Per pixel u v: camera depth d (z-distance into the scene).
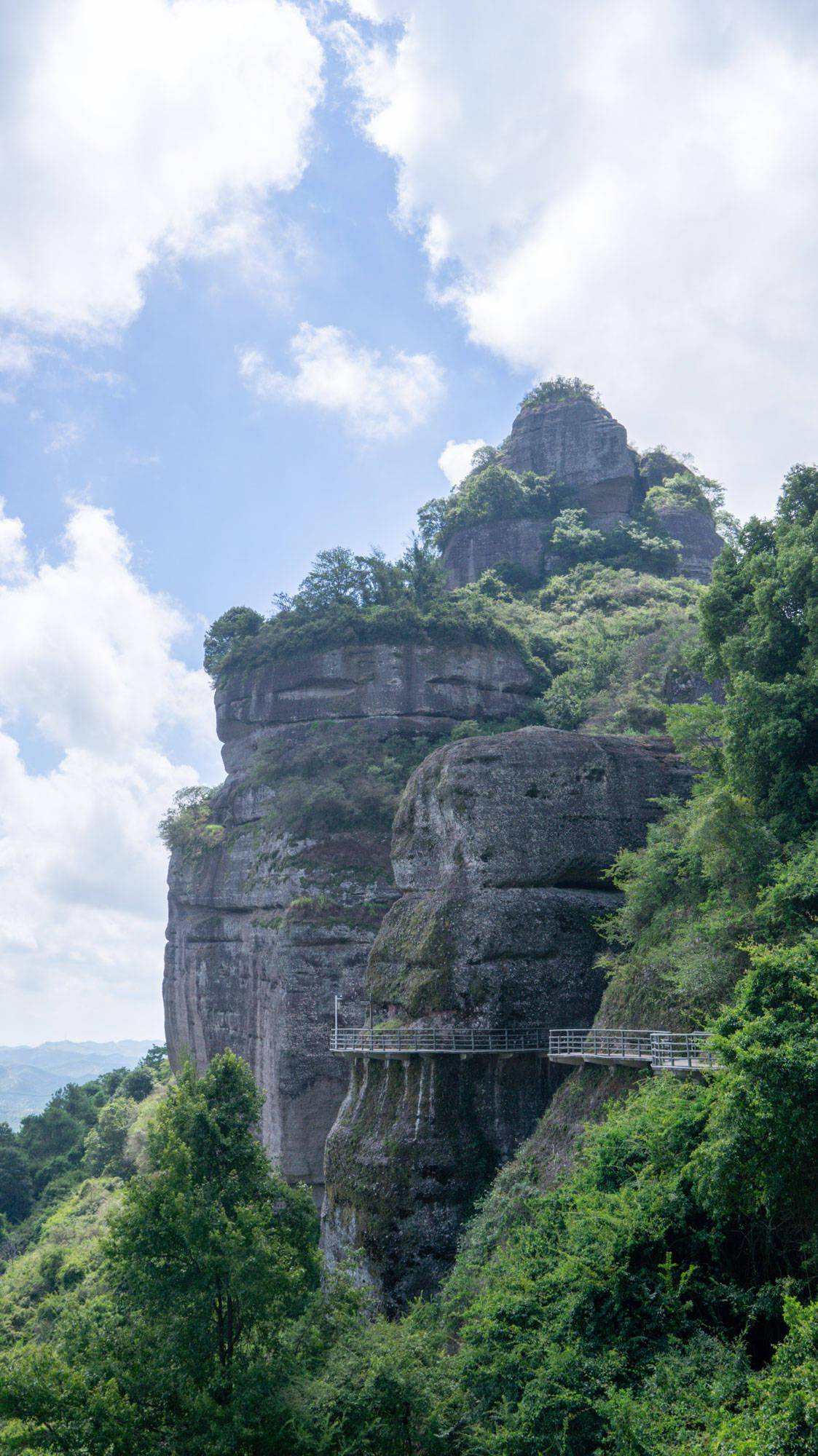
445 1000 44.72
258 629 98.56
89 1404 22.55
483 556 119.44
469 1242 36.78
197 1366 23.56
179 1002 92.31
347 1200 44.44
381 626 84.56
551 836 47.25
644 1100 28.67
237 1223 24.55
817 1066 20.56
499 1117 43.09
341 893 69.81
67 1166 110.75
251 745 90.00
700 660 43.34
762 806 37.09
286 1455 23.14
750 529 43.78
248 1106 27.39
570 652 90.50
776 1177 21.03
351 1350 25.62
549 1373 22.27
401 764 78.81
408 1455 24.08
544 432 126.62
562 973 45.12
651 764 49.66
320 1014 66.69
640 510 121.31
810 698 36.34
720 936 33.09
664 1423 18.80
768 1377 19.17
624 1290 23.28
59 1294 62.72
